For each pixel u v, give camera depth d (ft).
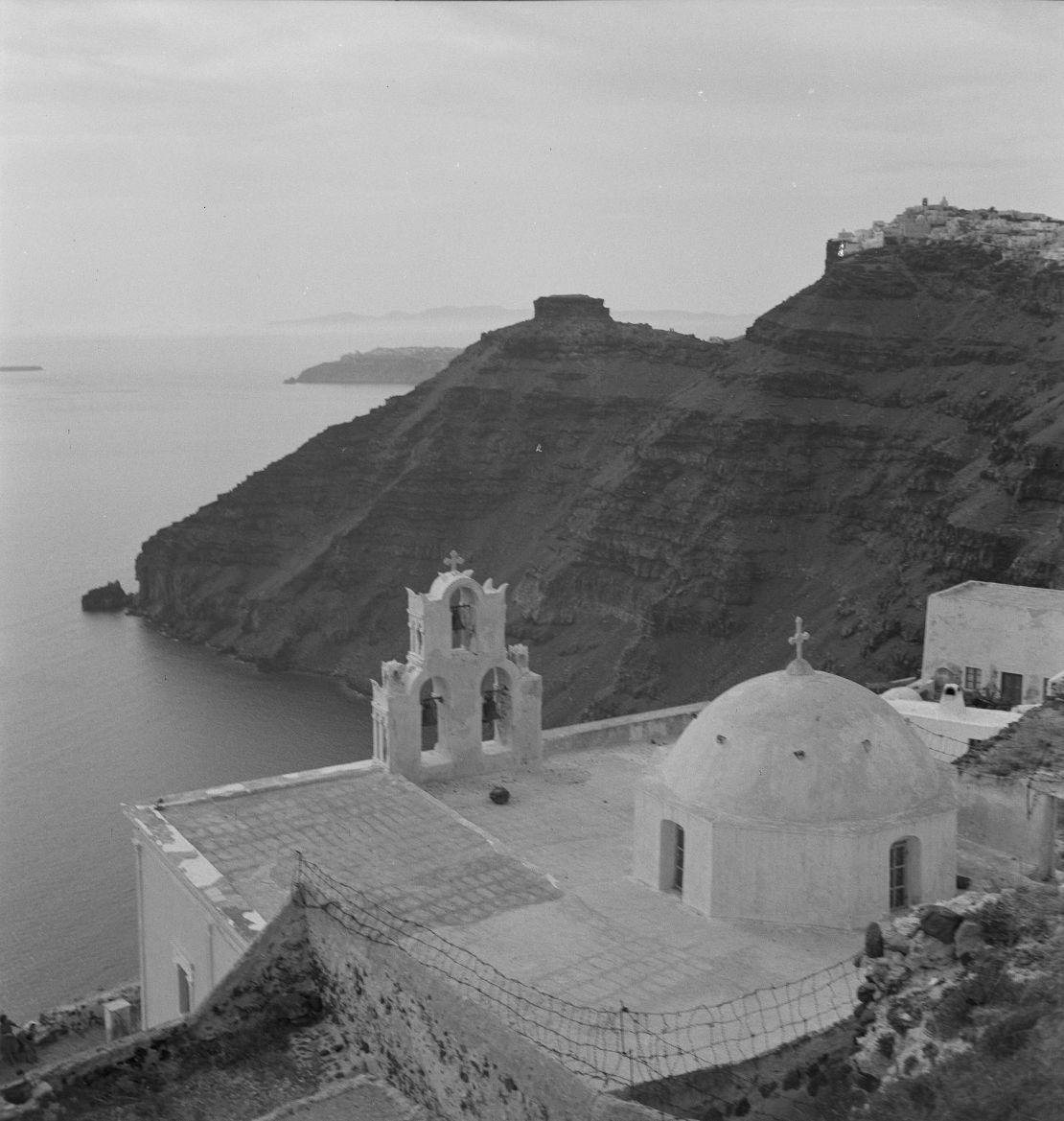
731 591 479.82
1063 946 62.44
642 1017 69.97
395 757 119.14
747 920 85.25
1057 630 144.46
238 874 98.32
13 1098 64.64
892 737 88.07
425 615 118.62
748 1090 62.64
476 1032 60.95
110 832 332.19
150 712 483.51
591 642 525.75
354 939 69.97
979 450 443.73
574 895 90.07
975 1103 54.65
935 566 410.72
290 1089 67.36
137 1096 66.59
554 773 123.75
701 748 89.97
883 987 66.85
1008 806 97.04
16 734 444.14
